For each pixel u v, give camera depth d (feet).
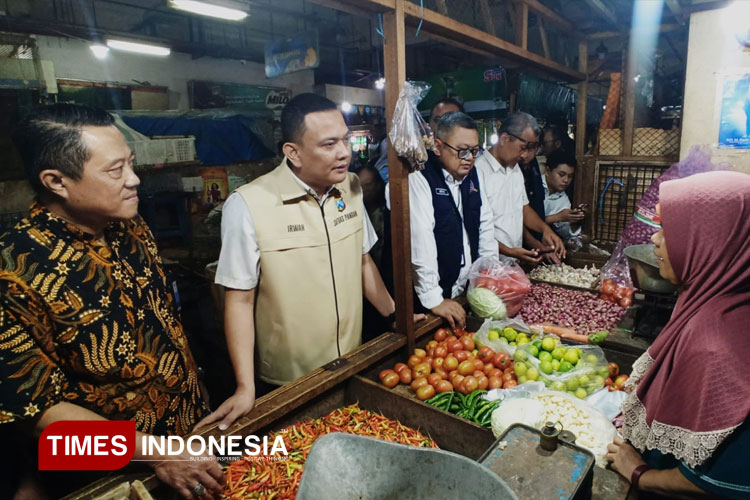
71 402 4.83
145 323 5.31
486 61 33.73
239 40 38.91
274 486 5.25
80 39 27.91
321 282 7.17
